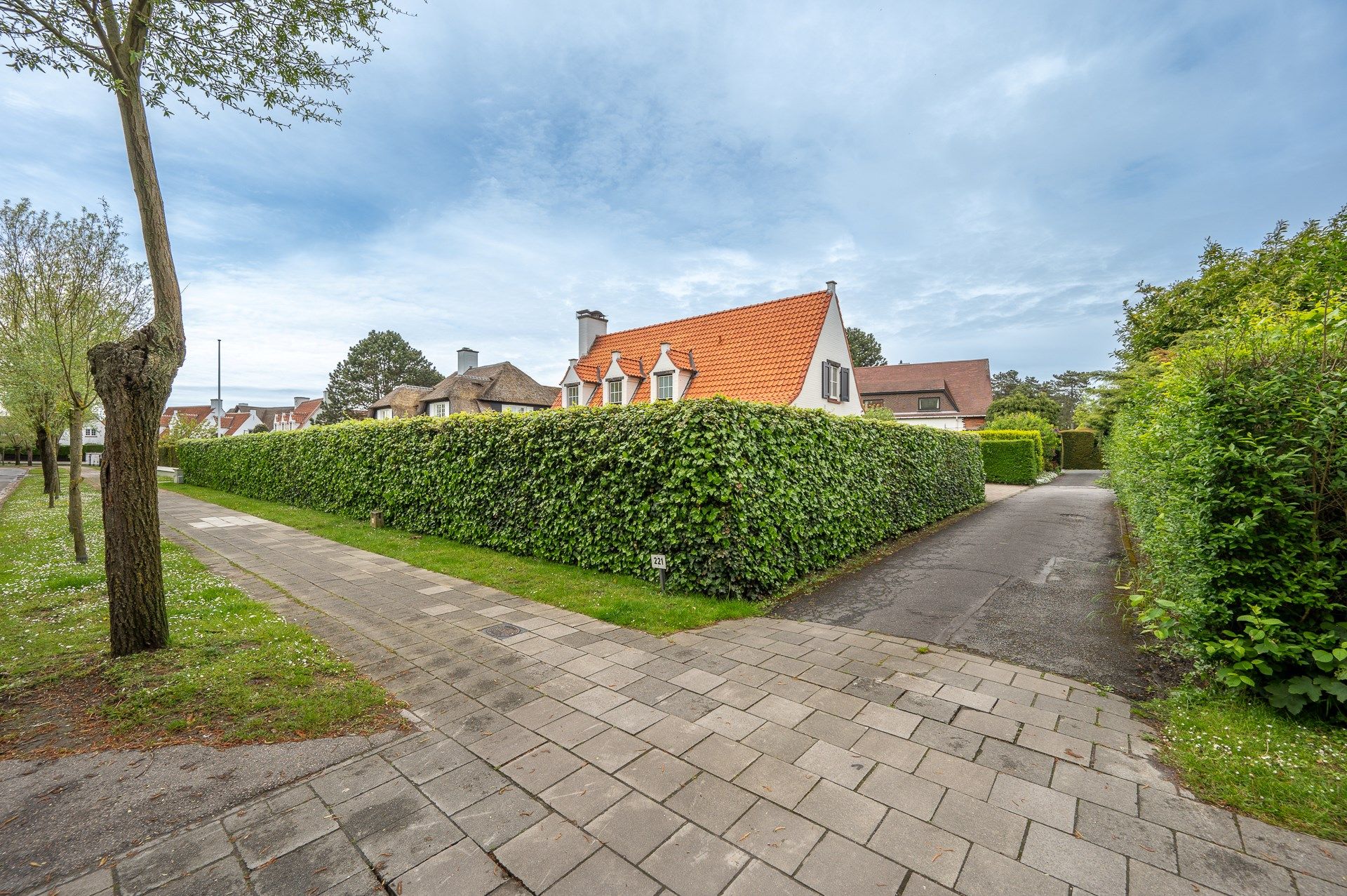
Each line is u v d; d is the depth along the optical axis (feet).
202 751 10.23
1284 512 11.16
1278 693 11.14
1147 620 13.17
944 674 14.08
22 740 10.53
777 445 22.75
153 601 14.71
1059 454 95.30
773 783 9.39
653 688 13.23
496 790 9.20
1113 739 10.78
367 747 10.51
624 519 23.29
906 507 34.22
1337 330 11.48
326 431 45.27
